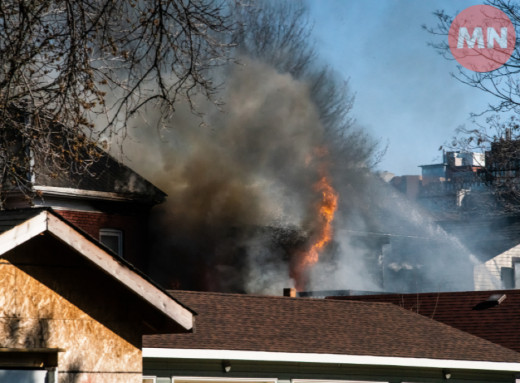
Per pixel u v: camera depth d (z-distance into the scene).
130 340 12.32
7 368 11.15
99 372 11.91
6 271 11.19
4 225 11.06
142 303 12.38
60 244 11.59
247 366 18.94
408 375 21.80
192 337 18.16
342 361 19.64
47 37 15.02
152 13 14.77
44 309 11.48
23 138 15.73
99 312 12.03
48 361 11.45
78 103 15.02
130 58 15.29
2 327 11.07
